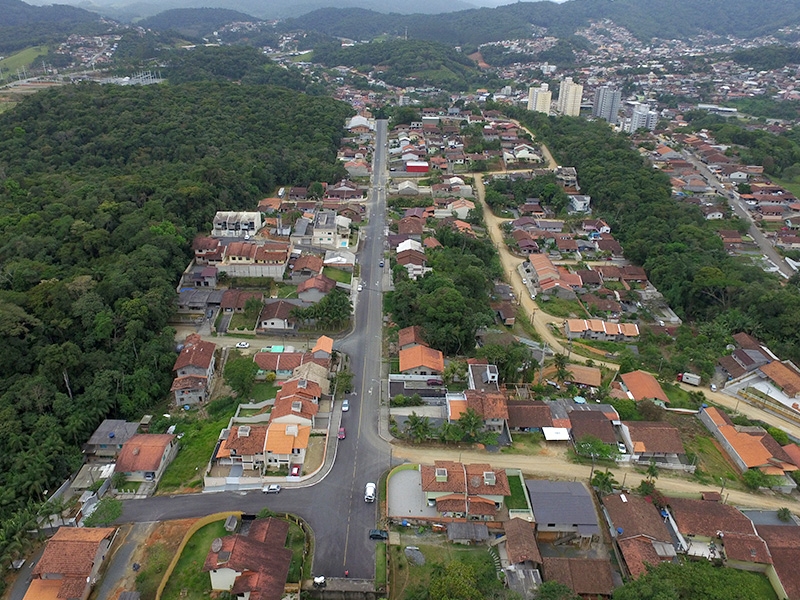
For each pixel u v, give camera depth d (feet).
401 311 411.95
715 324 437.17
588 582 227.40
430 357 361.51
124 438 294.25
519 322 446.19
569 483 274.36
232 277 461.78
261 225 538.06
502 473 269.64
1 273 385.50
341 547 244.63
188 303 411.95
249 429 286.87
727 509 263.70
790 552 243.40
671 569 222.07
